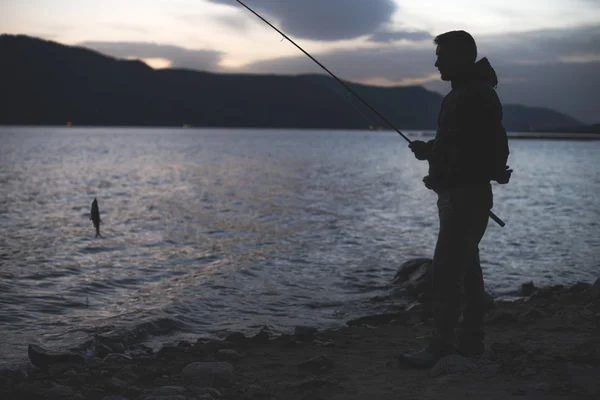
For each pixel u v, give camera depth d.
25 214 17.19
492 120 3.66
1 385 3.97
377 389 3.59
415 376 3.81
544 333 5.18
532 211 19.70
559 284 8.91
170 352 5.05
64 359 4.83
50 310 7.06
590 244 12.88
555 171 47.12
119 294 7.99
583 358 3.79
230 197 23.45
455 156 3.69
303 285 8.73
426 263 8.65
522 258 11.25
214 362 4.31
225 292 8.20
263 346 5.27
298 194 24.98
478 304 4.08
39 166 42.72
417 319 6.46
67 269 9.56
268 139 188.50
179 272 9.55
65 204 20.11
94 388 3.92
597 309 6.27
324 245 12.45
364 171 43.88
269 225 15.55
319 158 66.06
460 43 3.73
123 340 5.75
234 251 11.61
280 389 3.81
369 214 18.16
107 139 144.50
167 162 52.06
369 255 11.30
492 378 3.49
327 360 4.40
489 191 3.81
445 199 3.81
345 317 6.98
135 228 14.73
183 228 14.86
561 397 3.07
